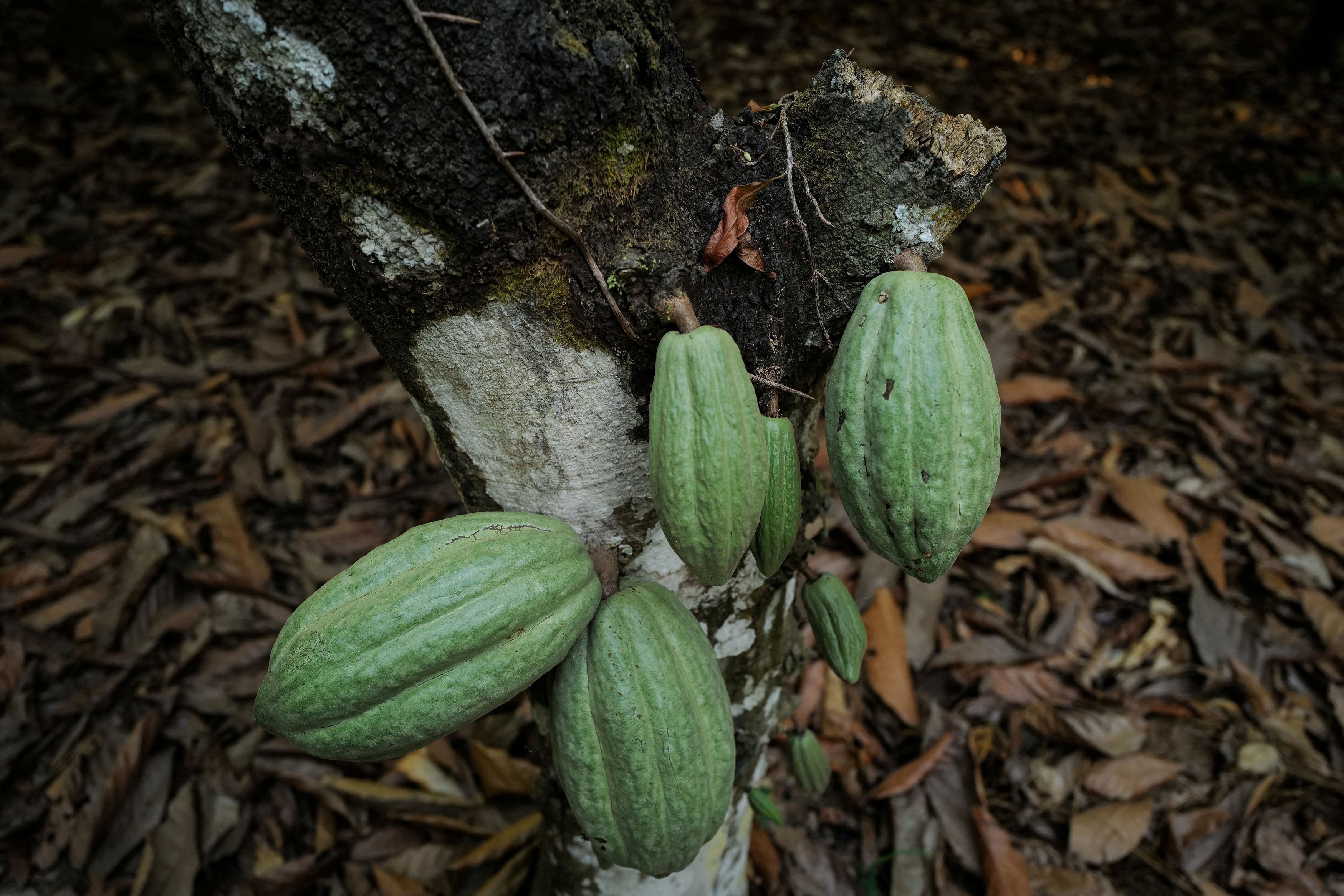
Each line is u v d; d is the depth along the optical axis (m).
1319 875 0.98
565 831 0.76
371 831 1.02
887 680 1.13
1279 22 3.18
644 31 0.48
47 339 1.60
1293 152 2.34
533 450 0.57
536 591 0.50
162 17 0.44
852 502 0.52
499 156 0.45
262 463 1.39
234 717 1.09
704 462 0.48
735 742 0.75
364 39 0.42
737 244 0.53
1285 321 1.75
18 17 2.52
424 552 0.51
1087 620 1.22
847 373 0.51
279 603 1.21
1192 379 1.61
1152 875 0.98
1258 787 1.03
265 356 1.57
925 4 3.12
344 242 0.49
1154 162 2.24
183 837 0.96
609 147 0.48
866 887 0.99
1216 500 1.37
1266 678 1.16
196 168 2.05
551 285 0.50
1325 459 1.45
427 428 0.61
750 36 2.78
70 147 2.08
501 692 0.50
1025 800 1.05
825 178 0.54
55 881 0.95
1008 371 1.56
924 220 0.54
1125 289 1.82
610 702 0.53
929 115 0.52
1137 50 2.94
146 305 1.66
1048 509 1.35
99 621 1.15
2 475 1.34
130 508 1.29
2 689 1.08
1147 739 1.10
